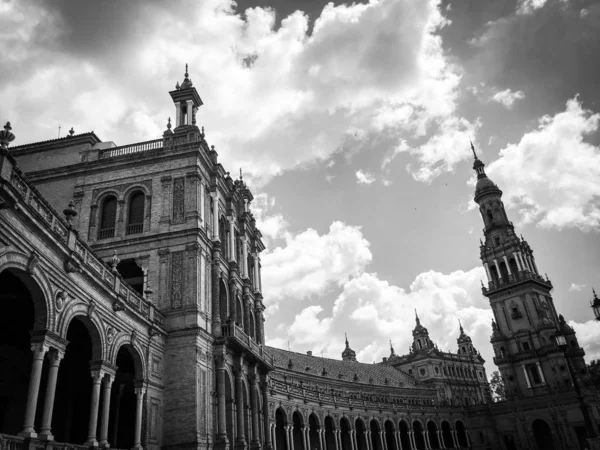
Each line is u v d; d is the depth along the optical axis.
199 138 37.38
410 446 85.62
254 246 48.94
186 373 29.03
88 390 28.55
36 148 38.62
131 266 33.78
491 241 98.62
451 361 121.06
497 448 85.75
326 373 89.62
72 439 28.03
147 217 34.12
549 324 86.38
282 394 58.62
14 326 23.34
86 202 35.41
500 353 89.81
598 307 27.39
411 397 104.25
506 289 92.69
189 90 39.47
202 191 35.53
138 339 26.23
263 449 40.03
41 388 26.12
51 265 17.92
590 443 27.84
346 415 73.56
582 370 83.94
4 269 15.65
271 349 86.38
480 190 103.44
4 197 15.01
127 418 30.14
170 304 31.08
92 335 21.86
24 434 15.97
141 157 35.94
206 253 34.41
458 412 95.69
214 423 30.64
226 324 34.25
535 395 82.94
